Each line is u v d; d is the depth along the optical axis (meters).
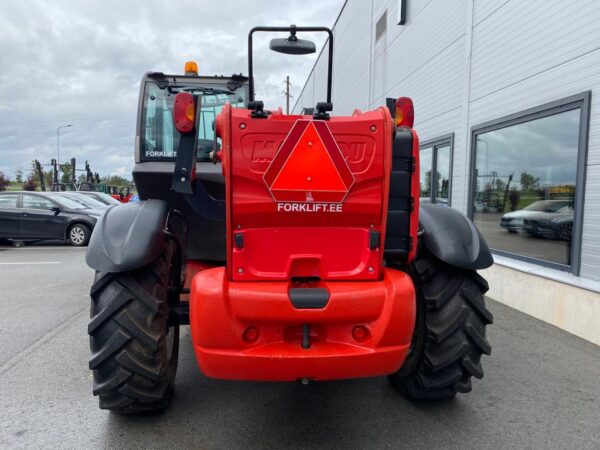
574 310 4.46
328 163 2.22
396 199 2.55
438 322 2.70
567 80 5.05
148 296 2.54
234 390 3.25
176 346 3.10
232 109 2.21
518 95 6.01
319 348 2.24
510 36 6.19
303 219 2.28
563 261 5.16
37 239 11.67
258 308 2.20
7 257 9.98
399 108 2.55
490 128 6.73
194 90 3.89
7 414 2.90
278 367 2.19
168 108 3.87
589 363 3.75
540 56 5.53
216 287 2.21
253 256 2.29
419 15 9.75
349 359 2.21
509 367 3.67
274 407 3.01
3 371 3.59
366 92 14.52
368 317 2.28
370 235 2.32
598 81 4.59
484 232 7.00
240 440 2.62
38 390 3.25
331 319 2.23
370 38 13.99
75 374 3.53
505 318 5.01
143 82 3.86
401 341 2.29
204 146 3.79
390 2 11.80
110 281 2.56
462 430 2.73
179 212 3.26
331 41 2.72
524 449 2.54
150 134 3.84
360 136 2.23
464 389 2.85
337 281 2.35
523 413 2.94
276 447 2.54
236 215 2.24
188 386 3.31
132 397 2.57
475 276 2.78
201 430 2.72
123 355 2.49
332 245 2.33
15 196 11.77
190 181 2.46
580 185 4.73
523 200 5.95
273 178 2.20
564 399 3.13
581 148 4.74
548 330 4.59
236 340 2.21
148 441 2.59
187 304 2.95
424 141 9.48
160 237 2.57
